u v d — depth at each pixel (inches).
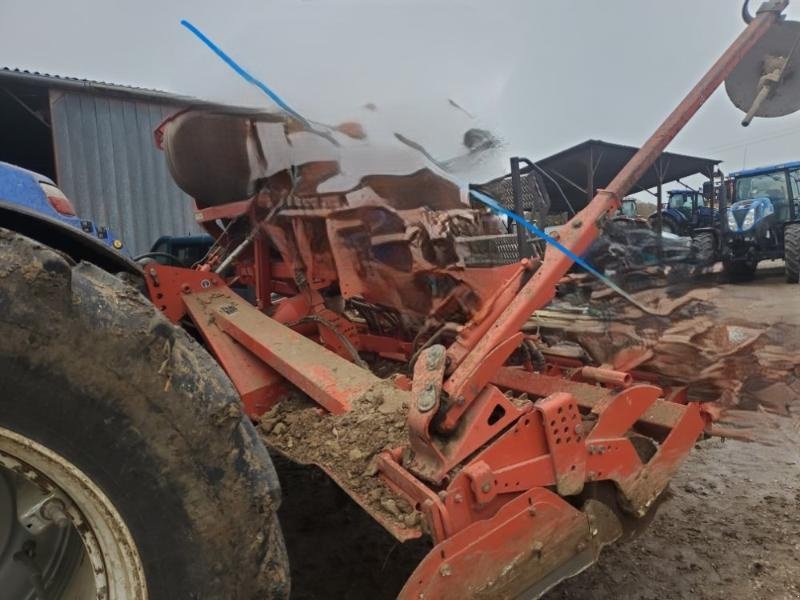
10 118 343.6
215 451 52.1
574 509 71.6
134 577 50.1
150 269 104.5
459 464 67.9
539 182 116.4
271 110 90.5
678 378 101.0
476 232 104.7
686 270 131.4
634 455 77.7
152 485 49.9
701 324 107.8
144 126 335.6
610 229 121.1
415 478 65.4
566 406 70.2
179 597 51.2
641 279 120.3
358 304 125.0
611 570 98.5
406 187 95.8
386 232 103.3
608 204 75.7
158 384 50.3
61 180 316.5
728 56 84.6
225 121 100.6
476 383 66.2
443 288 106.3
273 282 133.0
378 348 125.0
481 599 63.5
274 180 107.2
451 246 102.0
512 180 107.0
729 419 94.6
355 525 109.7
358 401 77.0
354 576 95.1
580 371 99.4
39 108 333.1
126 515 49.5
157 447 49.9
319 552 101.5
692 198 569.6
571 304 117.2
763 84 93.7
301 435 78.4
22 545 56.2
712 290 122.2
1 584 55.7
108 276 53.1
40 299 46.5
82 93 312.0
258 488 53.8
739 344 102.5
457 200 99.0
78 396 47.5
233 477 52.8
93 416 48.0
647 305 112.0
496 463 66.5
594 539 74.4
